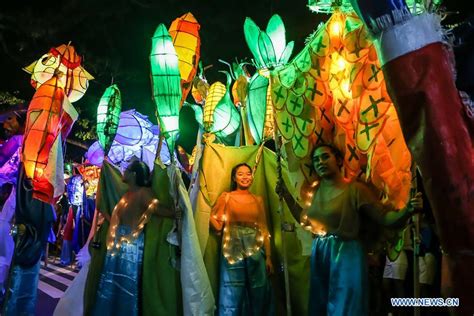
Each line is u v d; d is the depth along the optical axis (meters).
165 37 4.55
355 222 3.91
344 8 4.01
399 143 3.77
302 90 4.41
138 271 4.77
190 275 4.52
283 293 5.21
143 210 4.86
